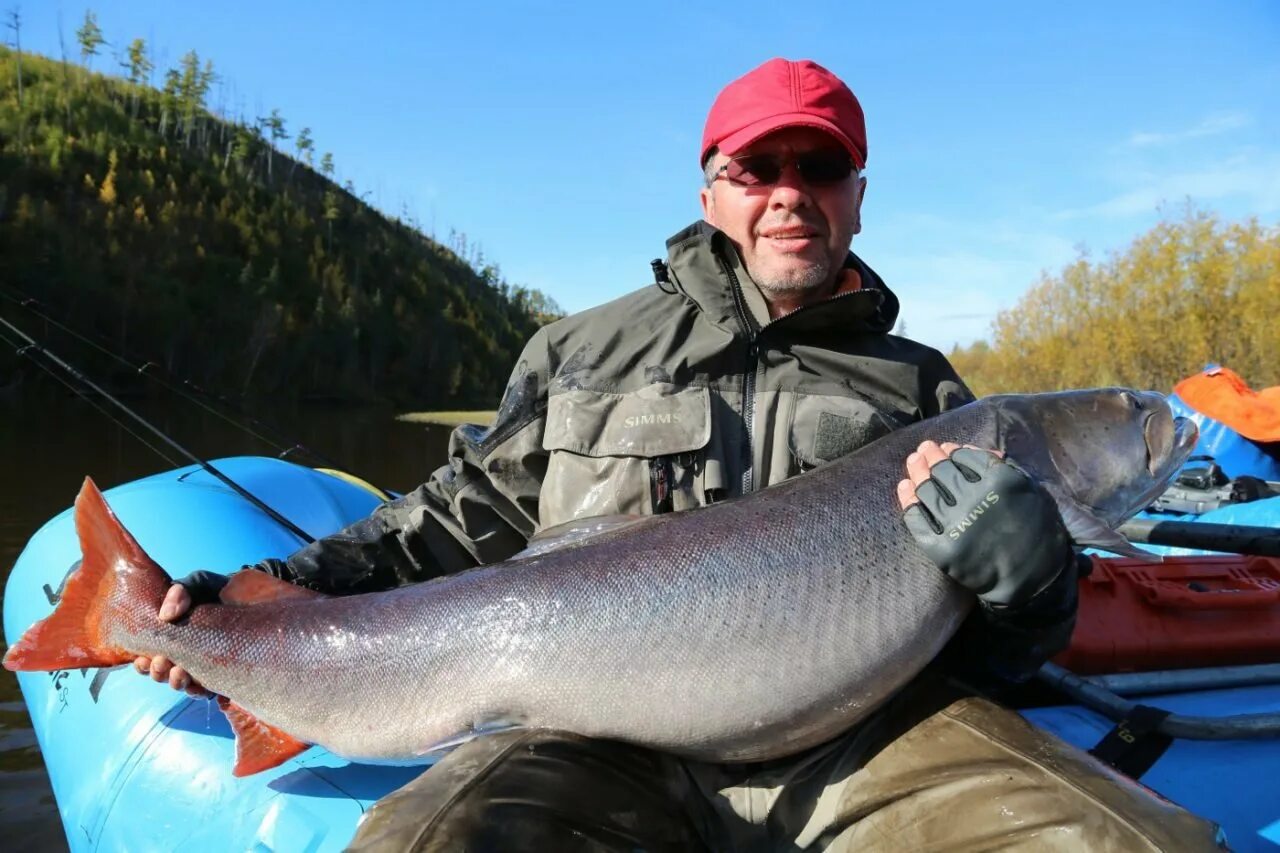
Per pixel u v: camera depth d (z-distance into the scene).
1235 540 3.26
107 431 21.75
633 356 2.76
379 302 65.81
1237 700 2.68
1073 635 2.84
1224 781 2.27
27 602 3.99
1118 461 2.88
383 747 2.46
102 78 89.31
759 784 2.32
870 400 2.79
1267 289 24.30
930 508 2.22
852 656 2.29
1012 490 2.17
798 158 2.78
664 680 2.27
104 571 2.74
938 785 2.07
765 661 2.27
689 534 2.40
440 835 1.78
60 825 3.95
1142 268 26.94
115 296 46.66
